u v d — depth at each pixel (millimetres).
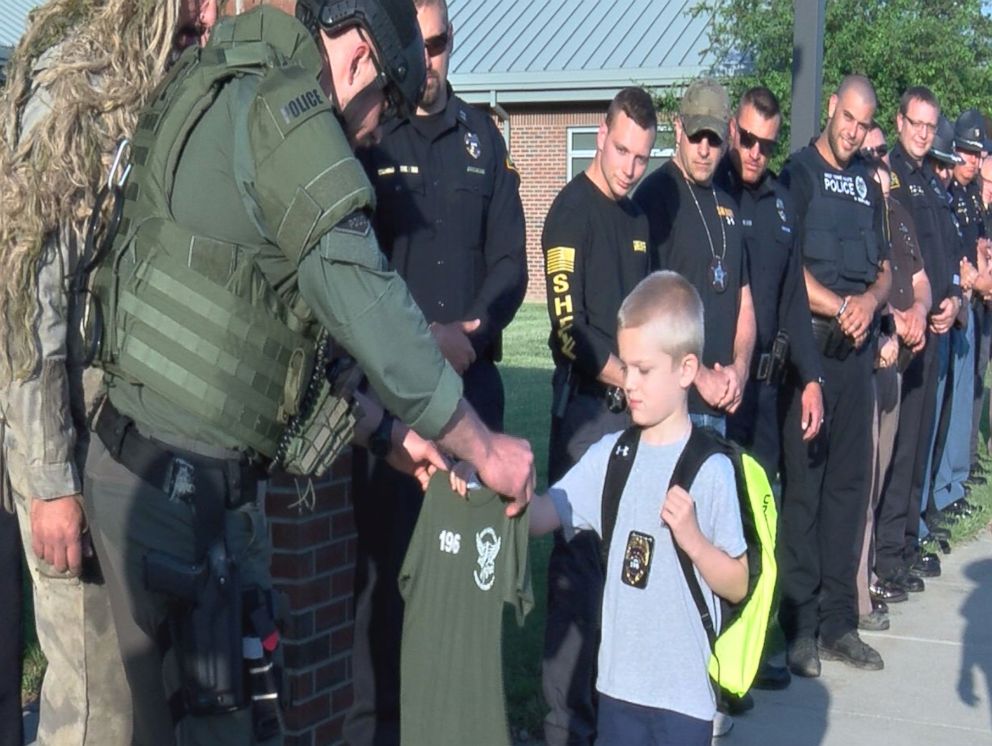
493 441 2809
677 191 4926
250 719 2768
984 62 18203
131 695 3105
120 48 3016
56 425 2951
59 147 2902
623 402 4426
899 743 4980
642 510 3316
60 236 2910
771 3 18484
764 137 5207
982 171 9531
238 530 2777
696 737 3240
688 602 3258
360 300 2543
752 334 5086
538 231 24328
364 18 2689
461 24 25203
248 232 2627
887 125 17469
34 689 5012
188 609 2682
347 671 4293
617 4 25203
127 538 2734
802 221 5863
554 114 23922
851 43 17406
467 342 3842
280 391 2703
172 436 2699
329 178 2521
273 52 2674
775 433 5480
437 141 3984
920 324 6539
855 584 5918
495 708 3002
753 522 3260
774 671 5531
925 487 7617
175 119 2666
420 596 3096
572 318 4438
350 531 4277
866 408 5848
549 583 4488
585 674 4414
